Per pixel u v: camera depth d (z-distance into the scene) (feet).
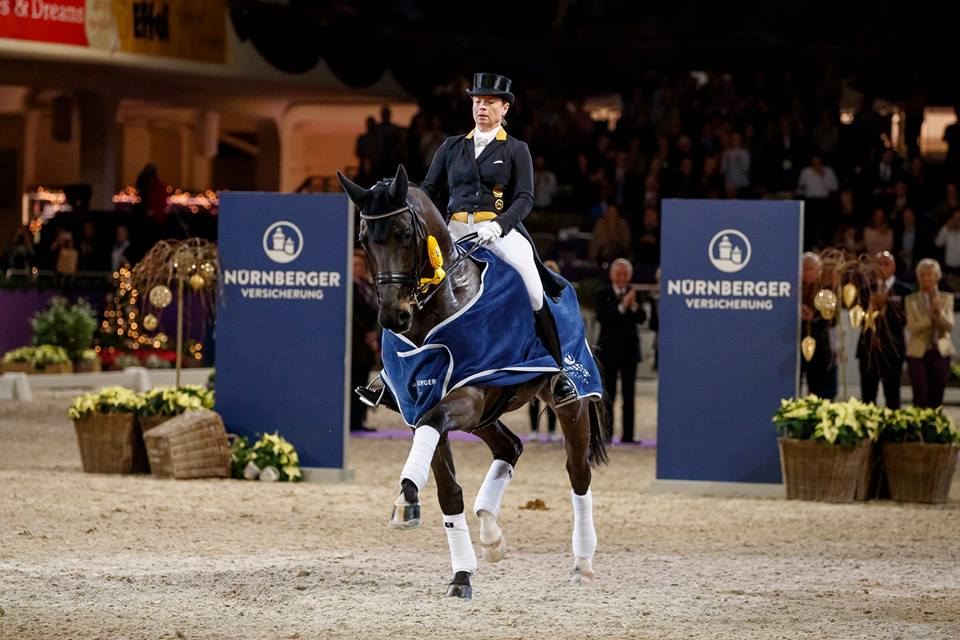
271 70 112.68
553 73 126.82
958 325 93.09
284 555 36.06
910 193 106.73
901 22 122.31
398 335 28.81
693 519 44.93
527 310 30.01
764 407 51.21
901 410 51.70
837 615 28.96
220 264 52.95
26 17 94.48
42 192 123.65
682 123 114.93
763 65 124.57
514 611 28.84
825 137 110.42
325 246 52.37
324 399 52.70
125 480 50.96
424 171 112.37
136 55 102.01
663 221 51.65
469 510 46.16
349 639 25.94
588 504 32.73
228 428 53.21
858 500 50.57
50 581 31.40
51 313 94.17
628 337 69.05
